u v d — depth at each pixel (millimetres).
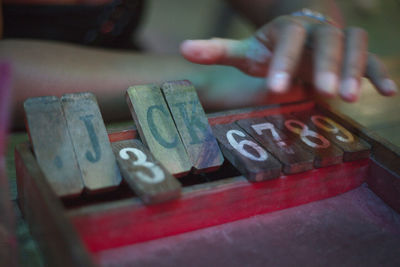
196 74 1082
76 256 390
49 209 455
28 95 868
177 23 2066
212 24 1923
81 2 1241
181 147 631
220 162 635
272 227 603
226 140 656
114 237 519
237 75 1090
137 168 565
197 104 686
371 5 1744
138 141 646
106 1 1286
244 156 615
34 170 527
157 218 537
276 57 713
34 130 573
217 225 592
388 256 570
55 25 1226
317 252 564
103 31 1302
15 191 670
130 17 1331
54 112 596
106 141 601
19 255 519
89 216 492
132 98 655
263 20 1329
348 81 684
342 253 567
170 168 608
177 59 1168
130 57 1107
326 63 696
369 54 775
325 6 1142
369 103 1003
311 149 655
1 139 494
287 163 609
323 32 749
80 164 567
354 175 687
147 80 1037
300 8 1144
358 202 674
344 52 734
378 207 667
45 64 920
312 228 609
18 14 1173
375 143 680
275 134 690
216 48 820
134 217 520
